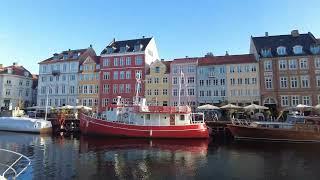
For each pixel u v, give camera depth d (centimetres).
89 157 2723
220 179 1991
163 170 2227
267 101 5734
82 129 4519
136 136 4091
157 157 2739
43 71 7562
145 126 4072
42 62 7606
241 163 2467
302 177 2025
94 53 7900
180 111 4094
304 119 3809
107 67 6894
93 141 3869
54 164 2403
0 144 3572
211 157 2742
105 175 2077
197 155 2841
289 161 2538
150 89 6494
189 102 6194
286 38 6097
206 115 5597
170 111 4091
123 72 6756
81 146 3419
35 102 8488
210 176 2061
